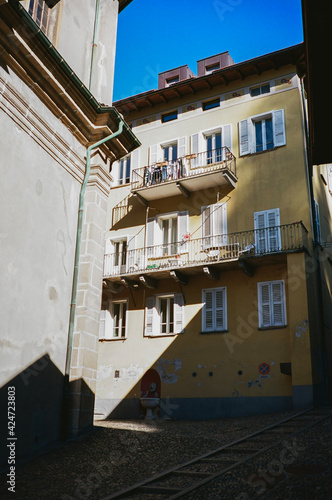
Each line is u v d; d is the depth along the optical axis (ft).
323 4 30.73
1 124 31.04
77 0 42.45
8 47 31.37
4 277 29.86
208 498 21.22
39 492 23.53
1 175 30.63
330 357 67.67
